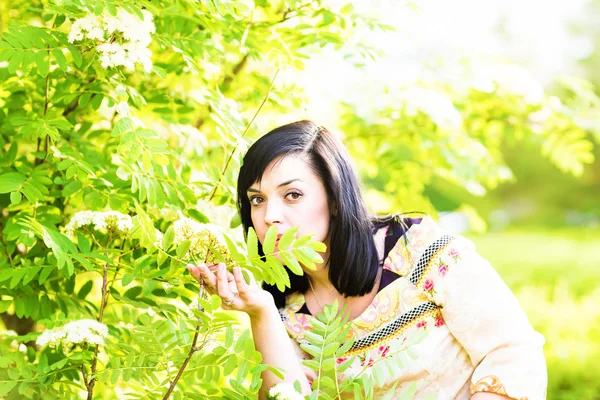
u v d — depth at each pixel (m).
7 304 1.84
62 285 2.01
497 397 1.67
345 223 1.74
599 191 17.20
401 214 1.89
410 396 1.60
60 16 1.84
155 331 1.55
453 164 3.19
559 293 7.21
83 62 1.83
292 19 2.55
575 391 4.88
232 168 2.27
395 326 1.77
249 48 2.29
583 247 11.16
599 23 14.54
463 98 3.23
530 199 17.48
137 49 1.72
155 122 2.52
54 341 1.53
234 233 2.05
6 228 1.82
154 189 1.81
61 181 1.89
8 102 2.07
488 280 1.72
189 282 1.72
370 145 3.24
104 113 2.39
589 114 3.37
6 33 1.69
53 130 1.79
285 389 1.45
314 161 1.73
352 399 1.82
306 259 1.41
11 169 1.97
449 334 1.77
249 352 1.51
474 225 3.88
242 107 2.59
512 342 1.69
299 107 2.67
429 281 1.75
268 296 1.64
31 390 1.60
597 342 5.69
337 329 1.62
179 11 2.11
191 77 2.36
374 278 1.78
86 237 1.87
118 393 2.43
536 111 3.29
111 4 1.69
